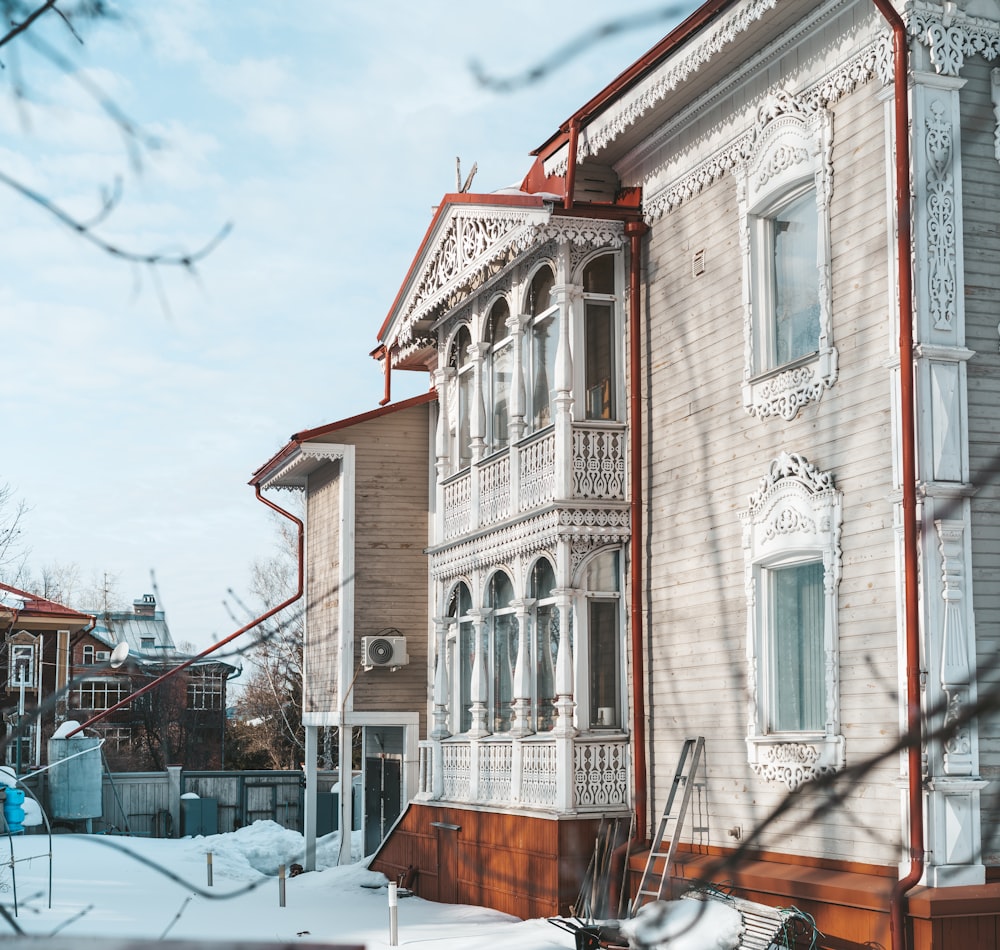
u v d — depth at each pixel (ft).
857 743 38.11
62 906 58.85
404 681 72.95
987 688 35.32
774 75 44.06
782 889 39.11
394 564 73.77
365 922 53.26
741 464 45.01
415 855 64.39
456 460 65.31
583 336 53.01
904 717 35.94
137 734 138.72
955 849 34.55
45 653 110.93
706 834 45.39
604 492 51.93
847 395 39.78
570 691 50.57
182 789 116.26
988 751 35.55
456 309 63.98
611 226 52.54
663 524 49.75
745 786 43.42
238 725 149.38
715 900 39.37
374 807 79.56
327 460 76.33
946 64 37.63
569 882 49.19
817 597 41.24
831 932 37.01
